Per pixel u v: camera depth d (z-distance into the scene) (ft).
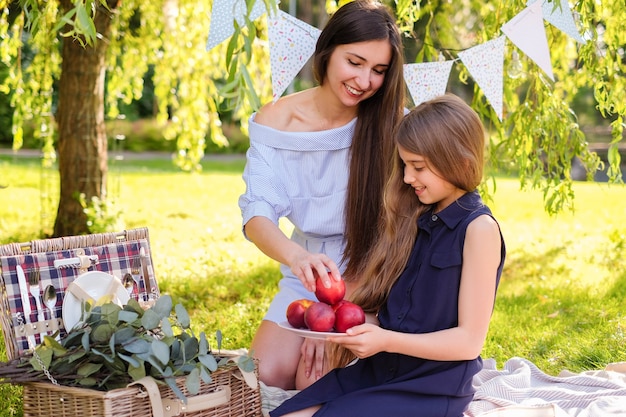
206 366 7.26
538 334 13.61
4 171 36.22
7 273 7.90
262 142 10.02
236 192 34.78
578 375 10.21
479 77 10.55
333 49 9.30
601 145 44.45
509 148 15.46
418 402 7.77
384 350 7.57
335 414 7.68
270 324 10.13
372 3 9.41
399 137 7.97
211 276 18.45
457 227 7.93
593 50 14.17
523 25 10.38
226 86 7.81
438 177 7.86
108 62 21.75
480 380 10.21
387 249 8.38
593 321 14.34
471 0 20.07
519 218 28.37
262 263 20.15
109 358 7.06
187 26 21.67
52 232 22.99
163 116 23.22
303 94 10.28
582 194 34.86
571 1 13.26
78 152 20.84
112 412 6.72
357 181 9.71
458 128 7.77
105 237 8.77
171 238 23.56
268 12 8.06
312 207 10.09
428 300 8.03
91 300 8.14
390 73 9.41
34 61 20.94
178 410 7.14
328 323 7.54
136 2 21.57
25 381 7.09
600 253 21.29
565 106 15.35
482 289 7.75
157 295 9.04
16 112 21.33
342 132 9.86
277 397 9.29
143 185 35.55
